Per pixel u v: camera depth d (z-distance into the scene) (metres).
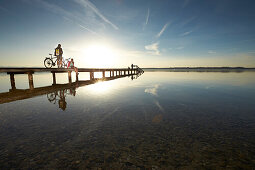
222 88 12.65
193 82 18.00
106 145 3.17
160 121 4.64
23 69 8.02
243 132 3.79
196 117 5.03
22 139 3.41
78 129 4.00
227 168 2.42
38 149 3.01
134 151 2.94
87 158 2.71
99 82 18.05
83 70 15.80
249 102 7.37
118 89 11.81
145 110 5.87
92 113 5.43
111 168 2.43
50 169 2.41
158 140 3.38
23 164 2.54
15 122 4.46
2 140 3.36
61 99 7.85
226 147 3.06
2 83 18.67
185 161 2.61
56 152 2.91
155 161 2.62
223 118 4.93
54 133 3.75
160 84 15.77
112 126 4.22
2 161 2.61
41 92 9.37
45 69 9.84
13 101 7.27
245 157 2.72
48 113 5.38
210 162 2.59
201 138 3.47
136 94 9.55
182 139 3.42
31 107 6.18
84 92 10.21
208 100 7.86
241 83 16.75
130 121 4.63
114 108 6.15
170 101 7.56
